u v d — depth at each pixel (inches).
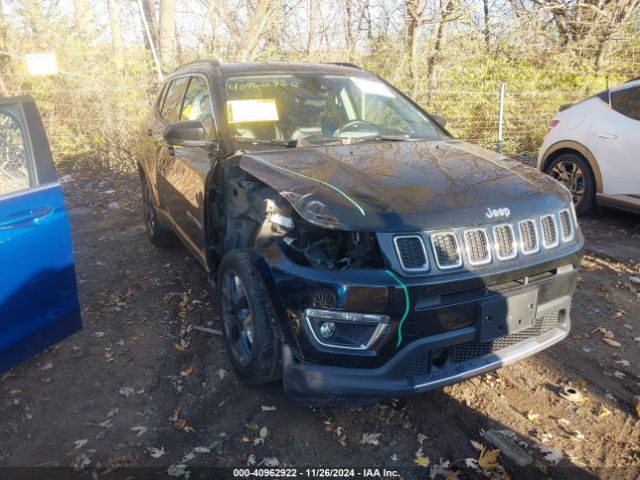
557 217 119.6
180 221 183.6
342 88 176.2
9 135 123.2
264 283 115.2
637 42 449.4
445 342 106.0
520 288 112.3
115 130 373.4
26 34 378.0
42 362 147.9
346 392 106.0
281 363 123.0
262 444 116.4
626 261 209.9
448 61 403.2
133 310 177.0
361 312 103.0
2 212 115.6
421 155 140.2
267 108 160.9
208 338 158.7
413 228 104.3
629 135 231.5
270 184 123.1
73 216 283.3
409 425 121.0
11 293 118.0
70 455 114.5
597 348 150.3
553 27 452.1
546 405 127.1
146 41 426.0
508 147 401.4
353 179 120.5
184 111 189.8
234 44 418.3
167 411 127.9
